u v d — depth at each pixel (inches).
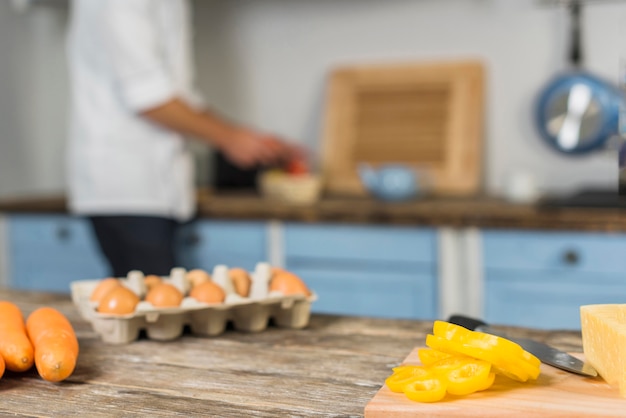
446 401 31.3
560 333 42.8
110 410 32.5
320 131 115.6
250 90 118.8
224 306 43.3
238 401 33.3
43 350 36.0
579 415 29.8
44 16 126.3
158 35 90.4
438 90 108.1
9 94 125.3
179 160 92.2
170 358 40.1
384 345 41.8
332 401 33.2
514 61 105.5
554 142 102.7
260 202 95.7
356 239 90.0
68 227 103.0
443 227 86.0
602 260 80.1
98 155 91.8
